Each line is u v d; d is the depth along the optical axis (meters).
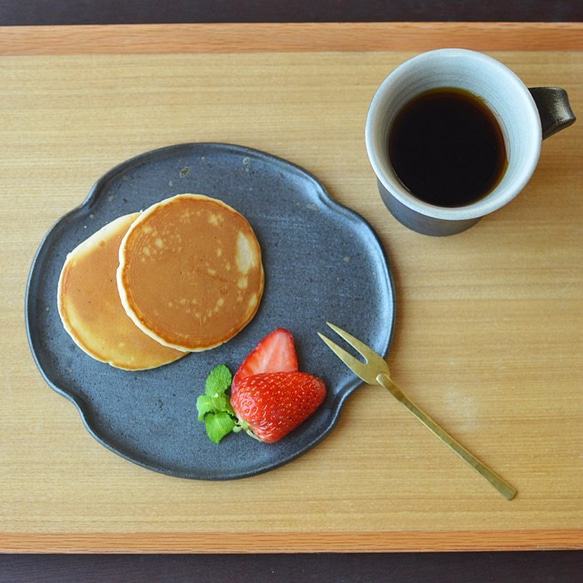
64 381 0.56
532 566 0.57
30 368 0.56
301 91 0.58
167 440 0.55
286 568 0.57
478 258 0.56
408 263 0.56
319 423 0.55
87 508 0.55
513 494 0.54
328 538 0.54
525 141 0.49
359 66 0.58
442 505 0.54
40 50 0.58
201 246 0.55
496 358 0.56
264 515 0.55
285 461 0.54
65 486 0.55
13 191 0.57
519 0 0.61
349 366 0.55
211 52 0.58
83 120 0.58
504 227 0.57
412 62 0.49
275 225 0.57
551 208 0.57
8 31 0.58
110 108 0.58
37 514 0.55
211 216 0.56
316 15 0.61
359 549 0.54
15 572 0.57
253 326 0.56
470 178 0.52
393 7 0.61
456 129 0.52
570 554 0.57
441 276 0.56
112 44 0.58
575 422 0.55
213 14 0.61
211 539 0.54
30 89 0.58
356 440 0.55
